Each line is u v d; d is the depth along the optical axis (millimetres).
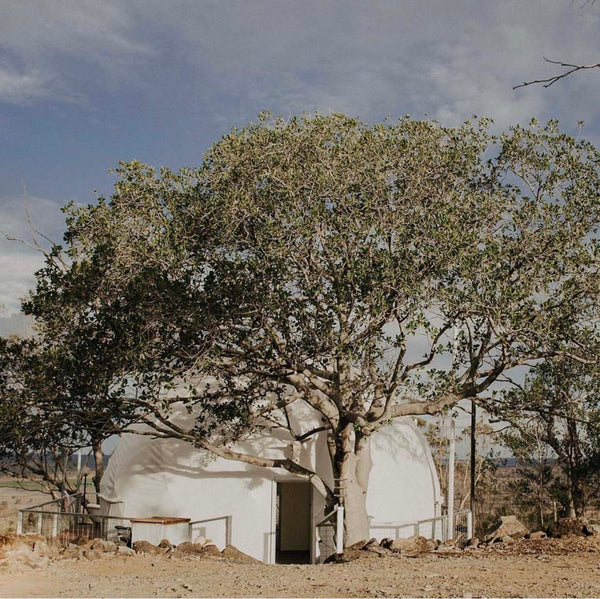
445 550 16094
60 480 28781
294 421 22719
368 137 17141
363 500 18875
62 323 16359
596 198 17047
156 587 11375
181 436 18094
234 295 15523
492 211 17047
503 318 14906
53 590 11031
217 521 21594
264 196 16641
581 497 26203
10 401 16172
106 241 17094
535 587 10961
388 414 17438
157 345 16219
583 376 18531
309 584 11648
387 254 15297
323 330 15531
